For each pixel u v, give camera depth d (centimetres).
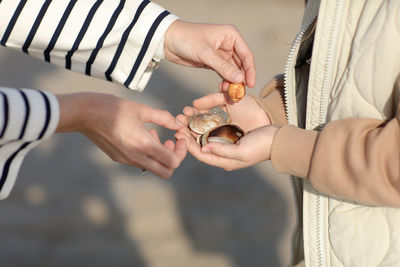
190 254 171
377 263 88
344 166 84
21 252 170
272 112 107
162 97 277
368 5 87
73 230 180
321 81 92
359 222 89
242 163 93
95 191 200
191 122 107
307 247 94
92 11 105
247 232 181
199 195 200
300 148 88
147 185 205
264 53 349
